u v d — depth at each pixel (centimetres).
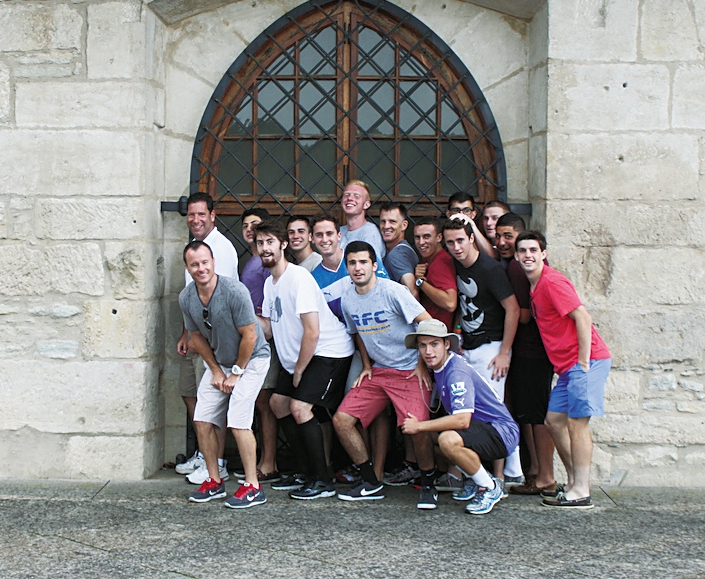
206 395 448
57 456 493
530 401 465
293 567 352
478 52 525
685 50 487
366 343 452
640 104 488
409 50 523
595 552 372
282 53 526
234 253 494
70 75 493
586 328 424
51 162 494
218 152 529
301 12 523
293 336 454
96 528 402
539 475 468
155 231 514
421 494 442
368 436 493
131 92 491
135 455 493
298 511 432
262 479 492
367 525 408
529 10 511
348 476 496
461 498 446
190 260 420
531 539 388
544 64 495
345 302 452
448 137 525
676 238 488
